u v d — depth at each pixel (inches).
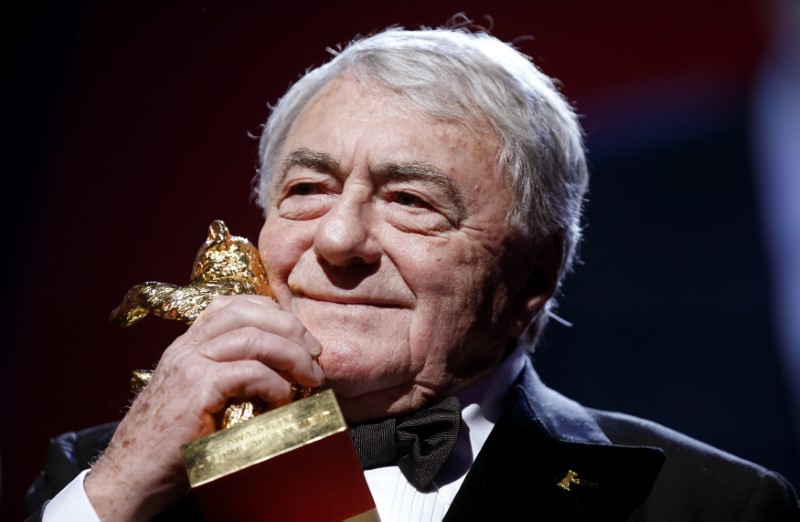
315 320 115.2
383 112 121.3
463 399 126.8
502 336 128.9
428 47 128.6
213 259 119.1
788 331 259.0
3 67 233.6
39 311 233.6
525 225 127.6
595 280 268.4
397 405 118.0
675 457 137.6
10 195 236.7
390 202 119.0
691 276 264.5
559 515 119.2
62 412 233.6
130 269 221.9
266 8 219.1
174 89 217.9
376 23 227.8
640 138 262.2
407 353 115.4
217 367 102.5
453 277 117.7
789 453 254.8
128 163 222.8
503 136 125.6
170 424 103.0
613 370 265.1
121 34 227.1
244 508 97.2
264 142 144.9
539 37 247.1
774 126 255.9
